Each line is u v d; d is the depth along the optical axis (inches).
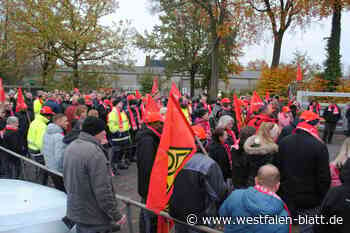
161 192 116.4
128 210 148.5
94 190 124.3
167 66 1413.6
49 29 908.0
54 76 1091.3
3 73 1143.6
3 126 306.0
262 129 170.1
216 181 127.1
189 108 419.5
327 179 150.7
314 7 884.6
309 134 157.3
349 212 104.9
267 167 106.9
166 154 116.9
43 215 140.2
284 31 984.3
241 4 917.2
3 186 165.6
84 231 128.2
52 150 207.2
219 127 191.2
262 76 936.3
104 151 137.8
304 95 607.2
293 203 157.6
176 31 1321.4
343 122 628.7
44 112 263.1
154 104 244.5
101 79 1056.8
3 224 128.6
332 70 835.4
